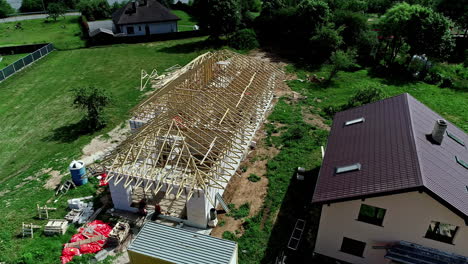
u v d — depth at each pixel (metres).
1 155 28.02
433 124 19.81
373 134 19.23
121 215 20.62
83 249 18.06
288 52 51.56
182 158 19.98
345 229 16.50
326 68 44.97
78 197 22.36
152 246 15.45
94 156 27.00
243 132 24.38
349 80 41.19
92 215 20.72
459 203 13.91
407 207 14.73
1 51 54.53
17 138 30.47
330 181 16.95
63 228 19.39
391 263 16.14
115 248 18.36
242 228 19.70
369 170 16.25
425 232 15.26
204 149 21.34
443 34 40.91
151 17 61.72
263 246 18.48
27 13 84.44
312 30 48.81
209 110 23.86
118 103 36.25
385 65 46.00
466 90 38.53
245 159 25.94
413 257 15.06
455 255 15.21
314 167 24.78
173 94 26.12
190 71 30.03
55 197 22.50
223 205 20.38
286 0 57.00
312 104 34.81
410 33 41.50
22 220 20.50
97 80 43.22
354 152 18.44
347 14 48.56
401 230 15.53
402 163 15.53
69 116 34.12
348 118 22.80
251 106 26.67
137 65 48.41
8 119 33.88
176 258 14.83
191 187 18.12
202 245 15.50
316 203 15.92
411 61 43.84
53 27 70.94
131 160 20.41
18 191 23.31
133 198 21.80
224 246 15.45
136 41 59.66
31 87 41.56
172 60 50.06
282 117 31.84
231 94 26.75
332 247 17.42
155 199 21.75
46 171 25.48
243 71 32.00
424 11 40.91
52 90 40.59
